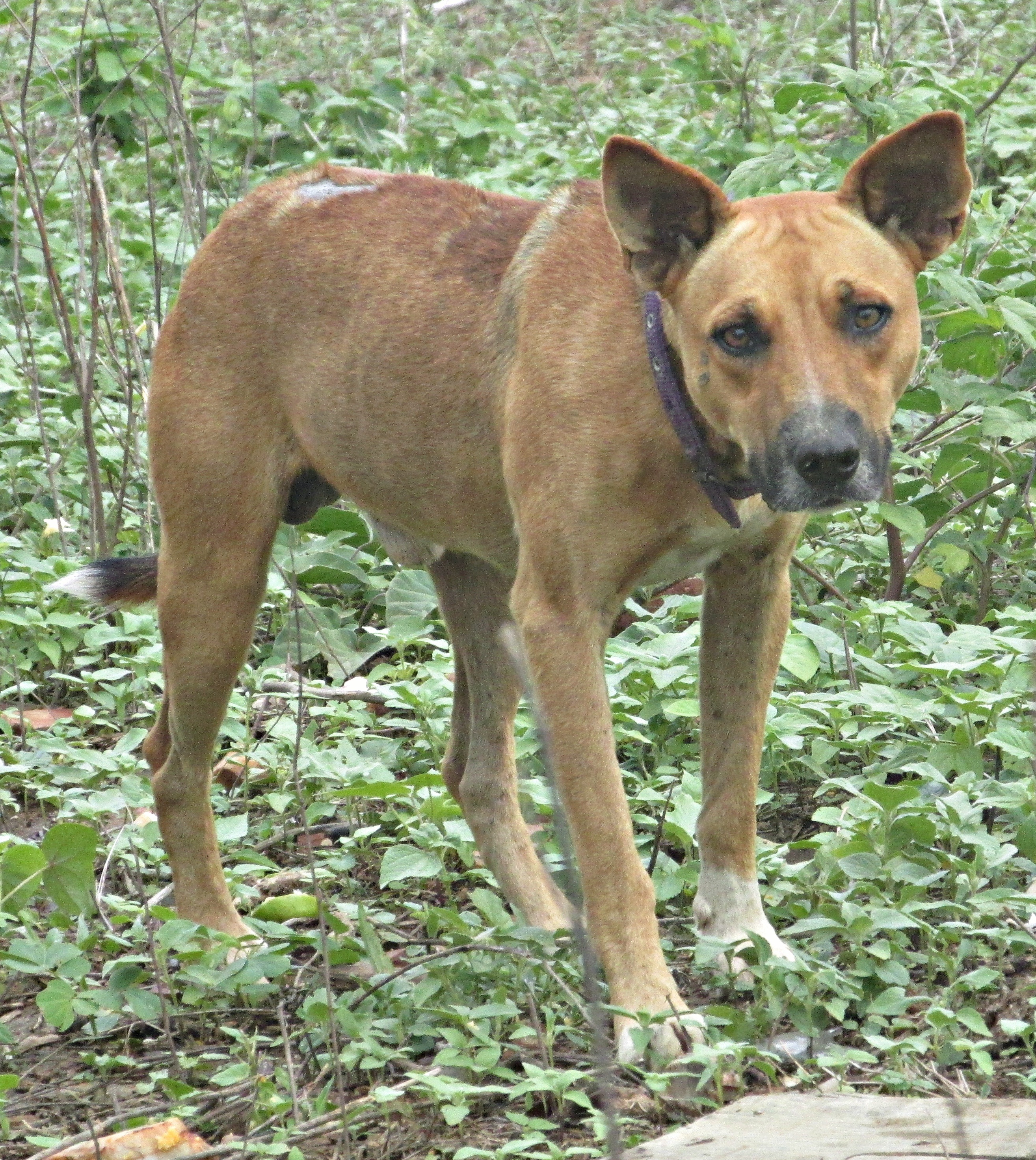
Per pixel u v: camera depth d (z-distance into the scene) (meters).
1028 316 6.82
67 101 11.73
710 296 4.80
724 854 5.39
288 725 7.01
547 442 5.15
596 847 4.99
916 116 7.85
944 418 8.55
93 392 9.29
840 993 4.80
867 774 6.22
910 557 7.86
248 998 5.28
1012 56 15.09
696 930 5.48
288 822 6.82
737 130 12.03
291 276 6.01
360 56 16.72
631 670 6.65
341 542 8.65
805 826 6.41
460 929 5.27
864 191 4.91
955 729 6.07
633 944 4.93
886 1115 4.05
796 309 4.71
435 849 6.01
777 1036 4.89
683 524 5.12
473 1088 4.27
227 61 16.42
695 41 14.58
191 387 6.07
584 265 5.25
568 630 5.14
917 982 5.15
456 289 5.64
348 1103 4.68
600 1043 3.29
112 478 9.55
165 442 6.11
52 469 9.16
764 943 4.89
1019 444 7.77
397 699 6.96
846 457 4.59
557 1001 5.05
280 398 6.10
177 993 5.41
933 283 7.38
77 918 5.89
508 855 5.92
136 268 11.80
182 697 6.00
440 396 5.64
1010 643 6.38
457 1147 4.40
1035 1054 4.60
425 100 14.39
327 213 6.05
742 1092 4.57
